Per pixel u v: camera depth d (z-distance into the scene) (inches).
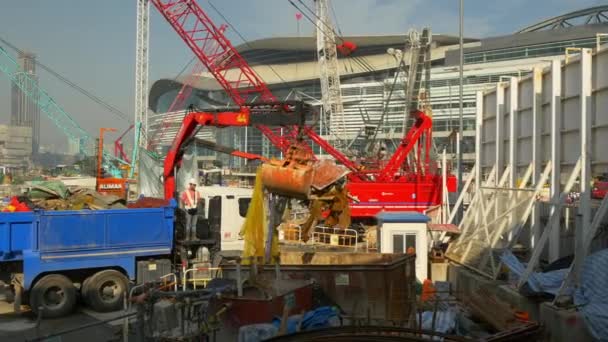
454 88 2783.0
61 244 475.5
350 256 392.8
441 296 432.5
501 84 633.0
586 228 414.6
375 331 225.3
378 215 563.2
